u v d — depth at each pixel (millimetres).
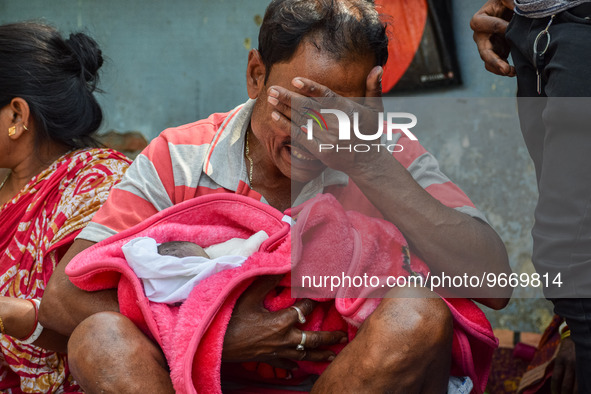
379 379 1350
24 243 2088
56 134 2189
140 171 1780
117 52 3740
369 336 1367
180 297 1494
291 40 1508
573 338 1572
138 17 3721
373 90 1526
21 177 2219
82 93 2238
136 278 1499
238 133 1766
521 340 2707
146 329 1536
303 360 1536
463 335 1530
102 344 1423
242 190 1741
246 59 3674
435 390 1428
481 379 1645
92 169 2117
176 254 1554
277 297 1561
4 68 2111
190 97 3715
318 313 1571
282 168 1632
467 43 3115
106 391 1400
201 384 1456
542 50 1592
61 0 3766
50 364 2029
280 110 1521
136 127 3746
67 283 1637
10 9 3816
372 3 1602
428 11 3096
